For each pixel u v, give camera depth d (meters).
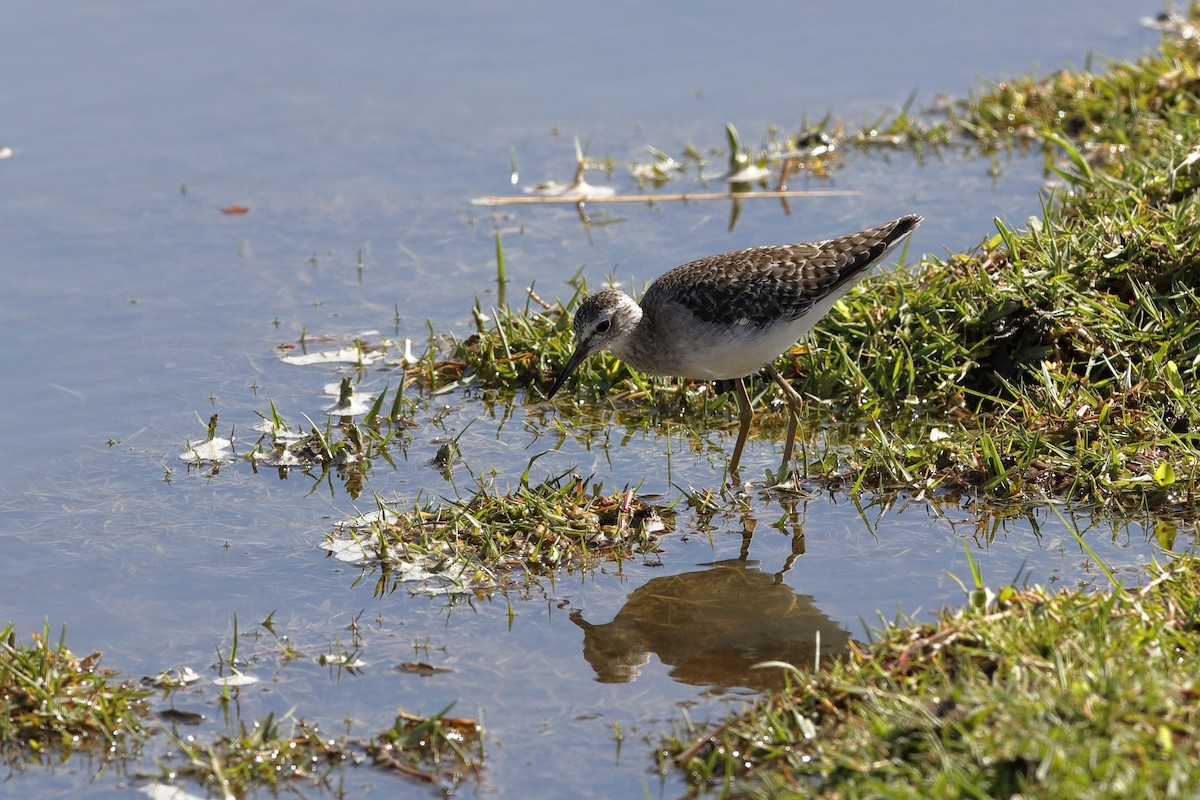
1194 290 12.41
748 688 8.82
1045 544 10.30
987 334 12.84
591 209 17.73
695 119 19.86
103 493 11.75
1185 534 10.26
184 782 8.16
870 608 9.62
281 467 12.25
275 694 8.95
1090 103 18.22
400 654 9.38
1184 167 14.07
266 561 10.65
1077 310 12.30
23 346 14.42
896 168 18.33
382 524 10.94
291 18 22.66
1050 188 17.00
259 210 17.62
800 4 23.08
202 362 14.25
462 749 8.30
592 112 20.11
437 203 17.88
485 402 13.55
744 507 11.27
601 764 8.09
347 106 20.22
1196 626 8.28
